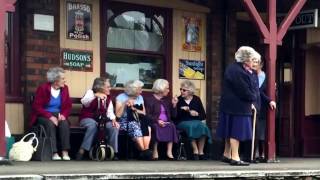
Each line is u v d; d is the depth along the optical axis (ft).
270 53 29.45
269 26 29.50
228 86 27.43
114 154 29.68
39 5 30.25
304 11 35.91
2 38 23.00
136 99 30.76
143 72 34.17
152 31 34.45
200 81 36.06
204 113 32.83
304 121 39.22
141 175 21.76
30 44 29.94
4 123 23.22
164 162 28.50
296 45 39.11
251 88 27.09
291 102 39.27
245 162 27.37
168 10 34.96
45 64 30.40
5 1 23.13
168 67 34.88
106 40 32.65
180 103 32.45
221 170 24.43
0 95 22.95
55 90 28.68
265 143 29.68
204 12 36.17
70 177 20.43
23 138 27.17
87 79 31.86
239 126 26.99
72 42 31.37
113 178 21.21
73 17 31.42
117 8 33.09
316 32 38.04
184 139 31.60
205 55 36.35
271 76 29.50
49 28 30.55
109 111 29.48
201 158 31.91
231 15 36.86
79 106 31.22
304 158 36.11
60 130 28.22
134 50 33.73
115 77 33.12
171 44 35.04
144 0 33.81
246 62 27.27
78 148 30.60
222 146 35.55
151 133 30.55
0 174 20.31
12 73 29.58
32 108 28.53
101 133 28.94
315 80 39.63
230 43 36.83
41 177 19.93
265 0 35.32
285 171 25.41
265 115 30.81
